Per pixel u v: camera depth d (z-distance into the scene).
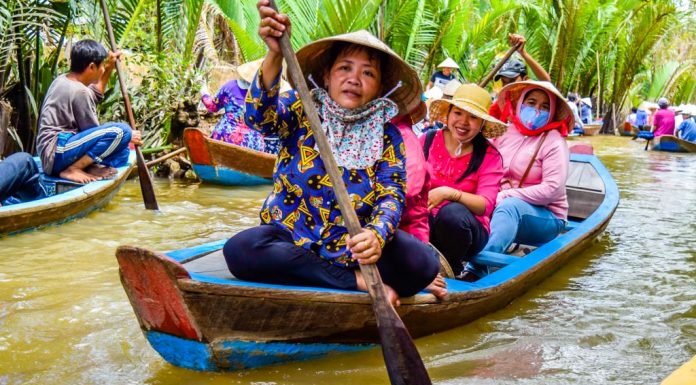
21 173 5.44
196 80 9.04
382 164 2.93
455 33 15.39
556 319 3.74
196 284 2.53
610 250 5.46
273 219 2.95
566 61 21.41
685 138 18.66
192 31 9.88
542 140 4.88
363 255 2.65
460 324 3.54
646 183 9.74
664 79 29.53
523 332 3.52
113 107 8.39
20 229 5.10
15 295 3.72
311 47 2.89
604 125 25.89
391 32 13.54
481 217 4.17
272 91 2.79
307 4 10.71
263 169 8.05
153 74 8.71
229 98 8.29
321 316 2.81
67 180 5.96
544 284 4.45
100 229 5.41
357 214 2.91
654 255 5.30
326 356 2.97
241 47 11.15
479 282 3.68
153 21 9.72
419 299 3.12
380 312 2.62
